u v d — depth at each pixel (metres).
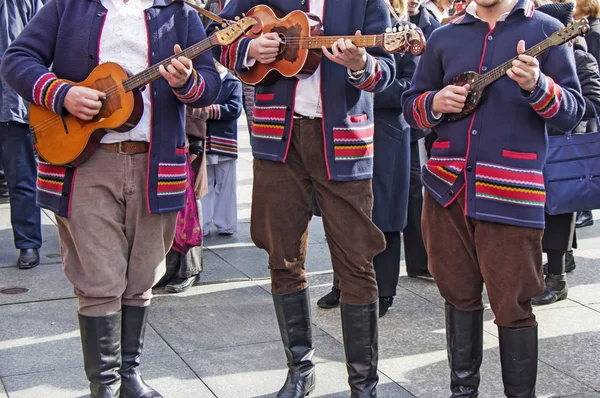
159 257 3.60
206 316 4.87
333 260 3.68
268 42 3.44
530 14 3.27
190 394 3.84
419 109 3.45
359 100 3.55
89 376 3.49
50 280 5.44
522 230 3.25
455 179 3.36
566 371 4.18
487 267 3.32
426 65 3.52
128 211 3.50
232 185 6.64
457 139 3.36
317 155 3.54
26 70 3.38
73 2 3.48
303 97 3.53
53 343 4.39
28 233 5.66
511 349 3.38
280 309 3.75
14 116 5.42
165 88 3.49
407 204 5.00
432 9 5.52
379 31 3.50
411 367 4.22
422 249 5.58
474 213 3.29
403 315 4.98
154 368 4.12
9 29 5.62
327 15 3.52
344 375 4.09
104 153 3.44
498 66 3.20
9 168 5.60
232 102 6.20
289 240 3.67
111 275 3.41
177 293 5.27
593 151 4.89
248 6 3.75
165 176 3.50
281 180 3.61
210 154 6.36
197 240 5.23
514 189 3.24
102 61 3.43
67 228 3.49
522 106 3.25
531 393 3.43
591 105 4.84
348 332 3.64
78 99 3.30
